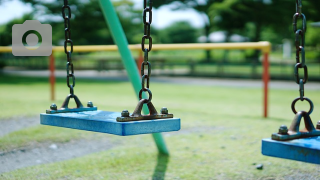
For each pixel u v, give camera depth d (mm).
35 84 10016
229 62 14688
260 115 4824
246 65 14297
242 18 17531
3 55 21281
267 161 2611
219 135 3473
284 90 8633
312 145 1276
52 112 2033
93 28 21594
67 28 2074
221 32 20797
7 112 4750
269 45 4480
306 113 1500
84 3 20766
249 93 7965
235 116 4684
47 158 2738
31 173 2361
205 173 2354
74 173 2363
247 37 25609
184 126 3951
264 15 16922
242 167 2482
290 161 2607
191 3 18344
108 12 2818
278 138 1363
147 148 3000
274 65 14969
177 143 3178
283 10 16328
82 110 2164
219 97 7195
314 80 12594
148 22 1680
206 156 2756
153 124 1646
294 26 1490
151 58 16266
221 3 17109
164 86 9805
